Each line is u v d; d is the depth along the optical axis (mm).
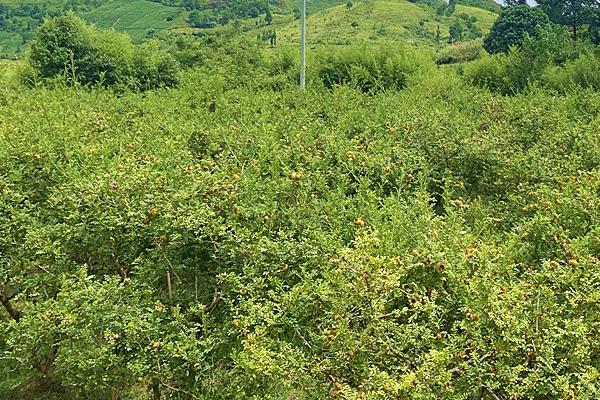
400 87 22984
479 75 23484
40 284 4961
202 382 4043
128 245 4859
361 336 3471
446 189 7723
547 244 5539
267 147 8477
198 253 4598
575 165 8250
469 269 4039
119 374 4148
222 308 4480
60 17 23500
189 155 7488
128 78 21750
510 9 37656
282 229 5230
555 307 3703
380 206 6805
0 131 8930
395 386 3031
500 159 8602
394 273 3707
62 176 6832
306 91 17016
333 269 4039
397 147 8820
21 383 5461
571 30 36344
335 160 8555
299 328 3928
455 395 3121
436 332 3662
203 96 15992
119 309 4133
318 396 3525
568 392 3016
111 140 8750
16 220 5363
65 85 19172
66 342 4277
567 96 16578
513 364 3316
